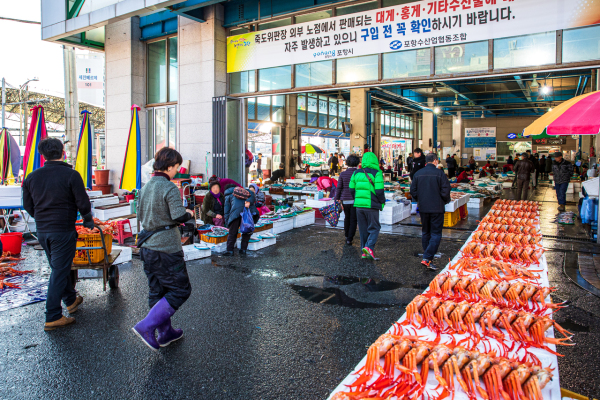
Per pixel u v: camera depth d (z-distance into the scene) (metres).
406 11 9.31
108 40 14.27
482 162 30.94
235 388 2.78
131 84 13.79
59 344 3.44
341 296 4.64
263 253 6.73
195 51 12.33
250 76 11.90
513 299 2.59
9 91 28.25
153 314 3.15
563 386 2.73
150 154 14.32
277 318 4.01
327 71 10.49
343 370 3.02
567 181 10.66
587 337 3.48
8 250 6.43
